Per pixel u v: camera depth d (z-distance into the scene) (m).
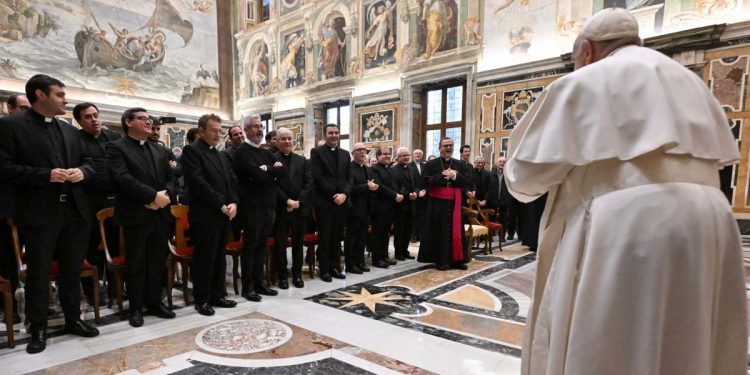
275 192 4.03
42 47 12.34
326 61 13.38
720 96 6.79
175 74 15.33
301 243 4.41
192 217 3.46
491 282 4.54
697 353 1.03
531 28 8.88
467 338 2.93
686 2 7.14
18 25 11.90
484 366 2.49
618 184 1.13
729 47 6.67
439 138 11.06
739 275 1.15
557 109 1.21
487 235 6.25
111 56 13.73
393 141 11.56
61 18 12.68
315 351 2.70
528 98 8.86
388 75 11.70
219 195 3.43
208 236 3.44
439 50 10.47
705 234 1.05
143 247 3.22
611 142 1.10
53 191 2.75
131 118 3.16
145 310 3.54
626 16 1.31
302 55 14.27
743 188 6.67
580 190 1.22
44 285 2.74
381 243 5.41
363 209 5.00
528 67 8.80
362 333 3.02
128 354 2.65
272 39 15.23
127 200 3.12
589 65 1.23
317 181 4.53
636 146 1.07
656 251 1.04
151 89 14.70
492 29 9.46
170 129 15.06
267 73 15.65
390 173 5.69
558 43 8.52
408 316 3.40
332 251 4.76
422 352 2.69
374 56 12.03
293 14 14.41
